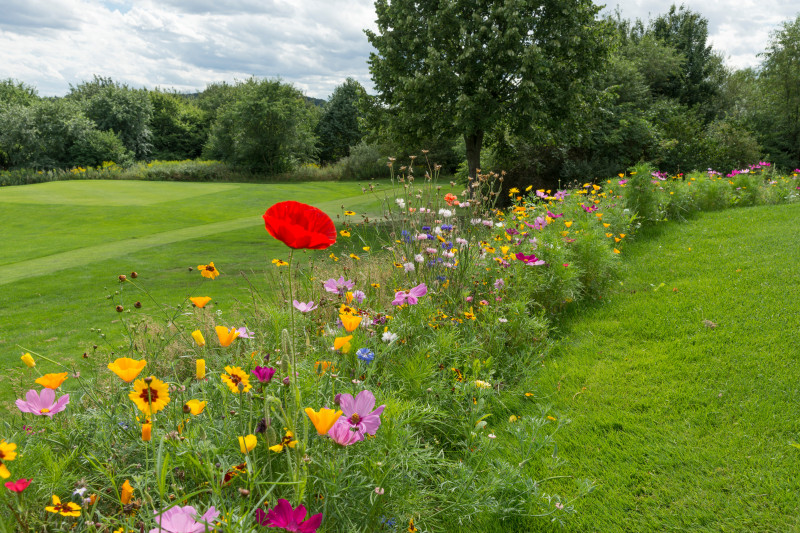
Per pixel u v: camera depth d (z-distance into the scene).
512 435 3.16
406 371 2.97
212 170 40.09
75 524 1.64
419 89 16.17
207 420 2.23
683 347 4.19
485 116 15.88
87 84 65.31
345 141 54.06
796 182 11.35
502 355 4.08
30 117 40.50
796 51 29.95
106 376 3.02
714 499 2.55
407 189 5.75
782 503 2.46
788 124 30.95
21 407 1.81
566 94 15.98
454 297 4.41
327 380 2.30
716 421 3.18
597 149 20.58
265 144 41.25
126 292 9.45
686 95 34.78
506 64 15.76
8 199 25.22
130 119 48.41
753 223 8.00
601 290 5.75
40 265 13.13
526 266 5.00
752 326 4.35
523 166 20.39
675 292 5.44
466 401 3.16
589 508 2.57
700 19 37.19
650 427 3.19
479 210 5.93
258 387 2.15
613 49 17.62
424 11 16.80
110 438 2.19
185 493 1.83
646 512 2.51
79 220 20.81
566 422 3.28
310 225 1.37
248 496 1.39
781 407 3.22
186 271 12.05
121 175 38.59
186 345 3.58
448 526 2.44
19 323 8.23
